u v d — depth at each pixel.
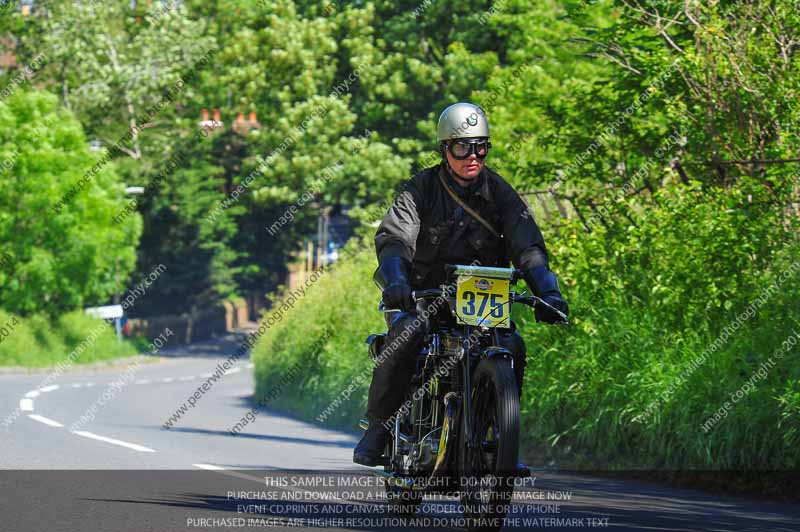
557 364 35.25
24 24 155.50
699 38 39.09
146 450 36.47
